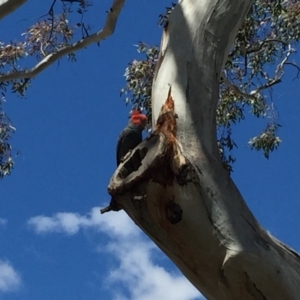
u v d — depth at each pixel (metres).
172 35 4.34
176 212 3.59
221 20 4.36
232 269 3.53
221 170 3.77
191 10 4.39
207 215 3.59
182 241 3.61
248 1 4.50
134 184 3.62
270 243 3.65
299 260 3.71
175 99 4.04
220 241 3.55
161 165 3.63
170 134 3.83
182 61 4.20
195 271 3.64
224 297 3.60
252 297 3.55
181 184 3.62
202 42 4.27
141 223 3.69
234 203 3.67
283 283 3.54
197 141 3.87
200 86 4.12
